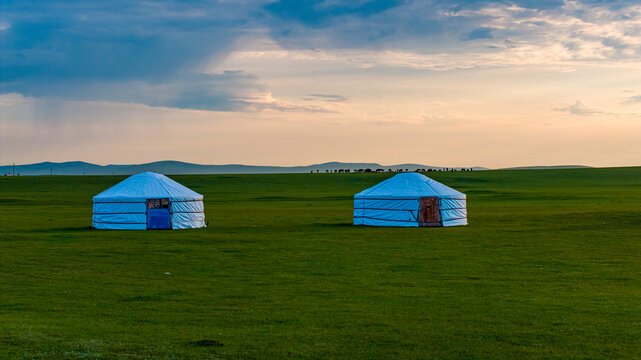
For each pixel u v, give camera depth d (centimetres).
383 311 1434
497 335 1206
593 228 3659
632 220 4122
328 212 5641
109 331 1223
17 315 1378
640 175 14288
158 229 3819
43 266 2203
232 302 1551
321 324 1302
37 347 1088
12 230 3734
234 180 14450
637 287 1756
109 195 3925
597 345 1134
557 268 2128
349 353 1081
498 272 2044
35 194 10869
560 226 3822
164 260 2369
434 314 1400
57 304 1520
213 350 1090
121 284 1830
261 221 4500
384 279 1909
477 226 3912
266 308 1473
